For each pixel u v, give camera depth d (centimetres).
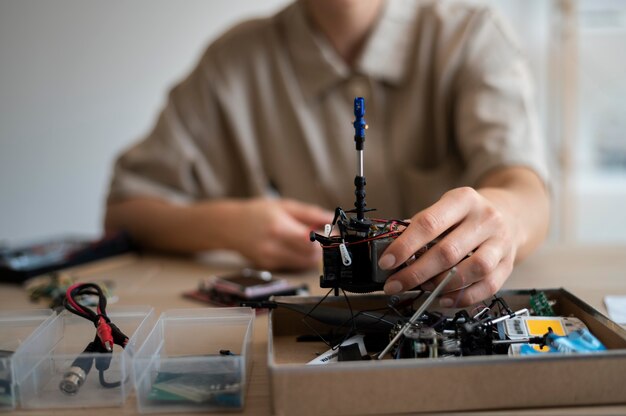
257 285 108
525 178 120
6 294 118
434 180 160
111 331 84
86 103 290
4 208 296
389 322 85
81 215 299
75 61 286
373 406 73
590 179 289
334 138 164
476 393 74
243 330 86
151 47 287
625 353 74
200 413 76
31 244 147
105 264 134
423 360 73
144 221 148
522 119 140
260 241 127
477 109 143
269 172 177
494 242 89
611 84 279
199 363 78
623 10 270
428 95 162
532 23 277
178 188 168
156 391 77
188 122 171
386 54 159
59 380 81
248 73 173
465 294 87
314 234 84
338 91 164
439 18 161
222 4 284
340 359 81
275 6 285
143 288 117
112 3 283
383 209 161
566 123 273
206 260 139
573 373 74
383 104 163
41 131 292
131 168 167
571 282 111
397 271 83
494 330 83
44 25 283
